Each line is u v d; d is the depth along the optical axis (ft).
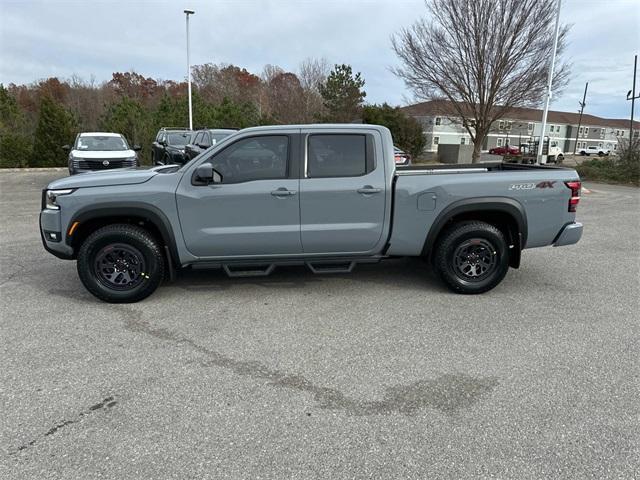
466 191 15.35
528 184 15.53
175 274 17.76
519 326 13.51
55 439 8.34
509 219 16.05
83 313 14.30
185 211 14.69
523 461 7.81
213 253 15.25
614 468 7.64
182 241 14.92
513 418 9.04
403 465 7.71
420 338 12.67
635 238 26.22
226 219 14.88
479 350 11.96
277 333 12.96
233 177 14.87
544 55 51.90
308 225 15.19
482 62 52.70
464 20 51.67
